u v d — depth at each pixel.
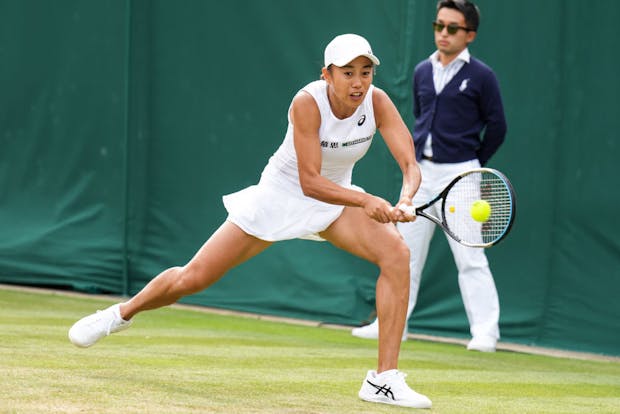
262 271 28.59
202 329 24.16
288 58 28.27
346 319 27.14
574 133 24.75
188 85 29.73
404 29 26.59
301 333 24.97
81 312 25.70
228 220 15.41
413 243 24.30
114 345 19.53
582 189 24.66
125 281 30.31
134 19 30.31
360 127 15.01
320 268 27.70
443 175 23.78
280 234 15.26
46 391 13.49
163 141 30.08
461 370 20.02
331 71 14.38
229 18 29.09
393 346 14.79
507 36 25.48
